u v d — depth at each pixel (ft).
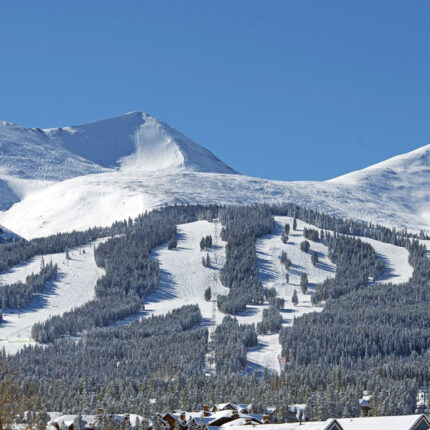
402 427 479.41
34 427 441.27
